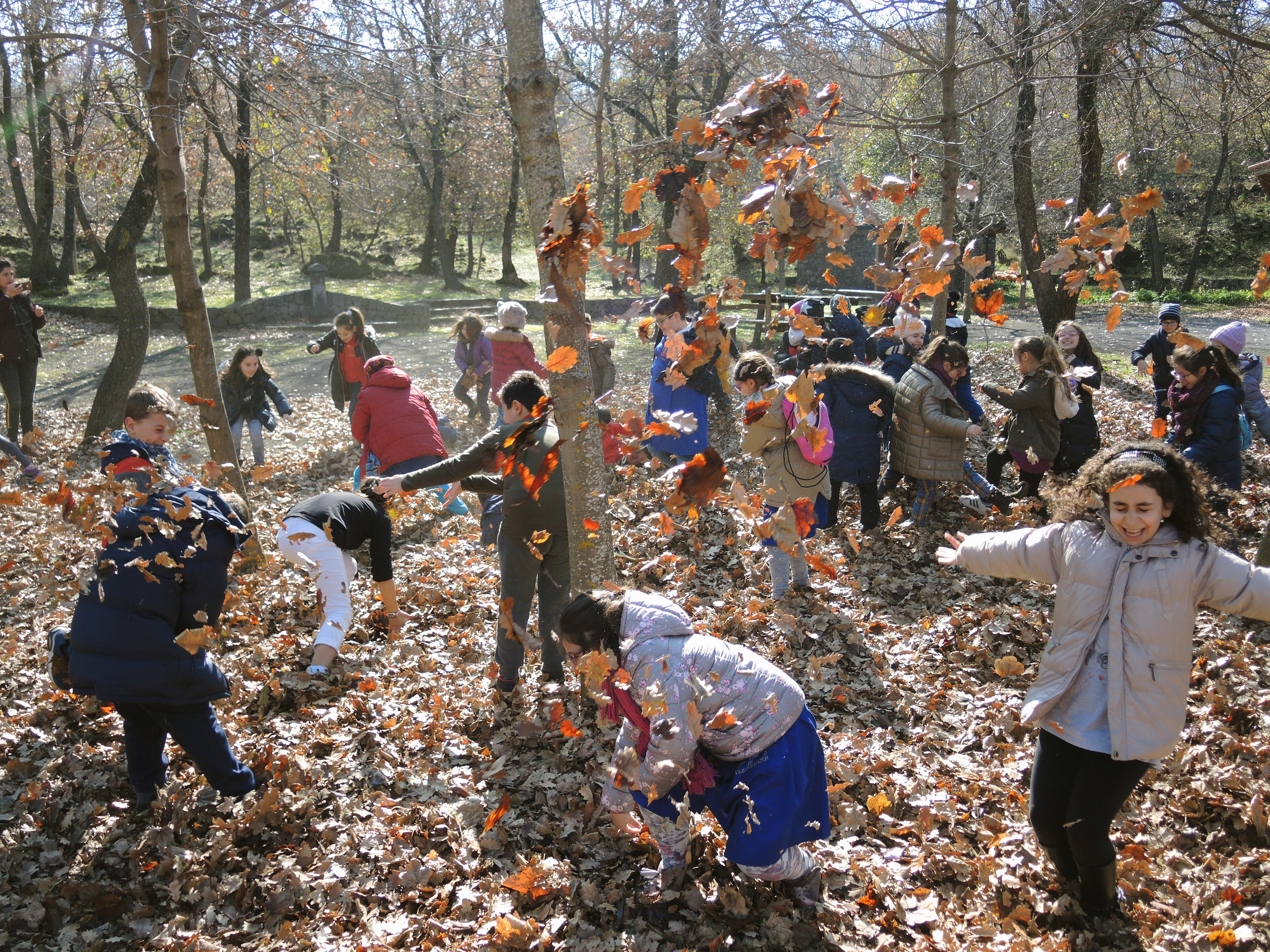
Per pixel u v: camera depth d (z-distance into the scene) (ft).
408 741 12.20
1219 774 10.81
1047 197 55.42
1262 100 28.78
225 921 9.18
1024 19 27.76
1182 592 7.70
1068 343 20.92
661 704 7.85
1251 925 8.62
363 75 25.07
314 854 9.98
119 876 9.82
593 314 70.18
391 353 57.72
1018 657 14.69
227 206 113.39
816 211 6.47
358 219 117.91
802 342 19.99
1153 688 7.80
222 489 11.43
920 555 18.75
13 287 28.45
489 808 10.82
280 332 67.10
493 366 27.25
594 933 9.00
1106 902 8.82
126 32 21.09
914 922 8.93
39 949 8.91
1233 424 16.87
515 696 13.30
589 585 11.53
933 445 19.06
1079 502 8.44
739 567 18.13
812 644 15.26
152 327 67.92
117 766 11.67
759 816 8.35
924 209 7.08
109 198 75.31
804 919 8.98
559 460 12.50
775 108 6.81
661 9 35.96
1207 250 138.92
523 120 10.73
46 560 18.42
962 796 11.02
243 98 23.86
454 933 8.96
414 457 20.35
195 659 10.14
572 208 7.38
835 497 19.84
